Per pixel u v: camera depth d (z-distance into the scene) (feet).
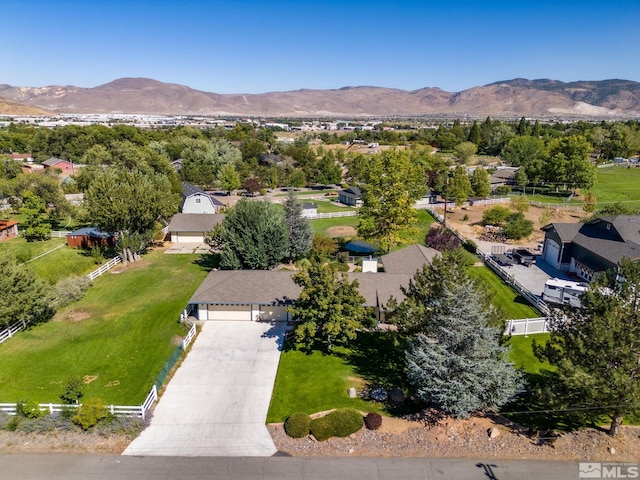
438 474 64.49
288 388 86.53
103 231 180.75
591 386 62.34
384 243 164.04
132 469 66.03
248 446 70.90
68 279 133.08
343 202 287.69
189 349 101.60
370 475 64.44
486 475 64.28
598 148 435.53
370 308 100.68
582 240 143.74
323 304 94.22
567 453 68.54
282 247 140.36
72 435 73.36
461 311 70.64
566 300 118.21
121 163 285.84
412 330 80.48
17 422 74.43
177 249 180.75
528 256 162.30
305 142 544.62
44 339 105.70
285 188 353.72
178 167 359.05
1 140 454.40
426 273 87.56
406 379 88.58
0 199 222.07
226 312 115.96
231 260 137.18
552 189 292.20
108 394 84.58
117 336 107.34
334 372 91.56
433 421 75.61
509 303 124.16
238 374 91.56
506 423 75.36
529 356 96.78
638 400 60.39
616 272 74.33
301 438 72.54
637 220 143.95
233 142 529.45
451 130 587.68
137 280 144.36
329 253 170.09
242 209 141.18
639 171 355.56
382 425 74.64
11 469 66.08
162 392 85.25
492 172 333.83
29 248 179.63
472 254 168.04
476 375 69.67
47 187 219.00
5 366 93.81
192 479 64.03
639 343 64.44
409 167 166.20
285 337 107.55
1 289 102.37
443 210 242.37
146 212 158.61
